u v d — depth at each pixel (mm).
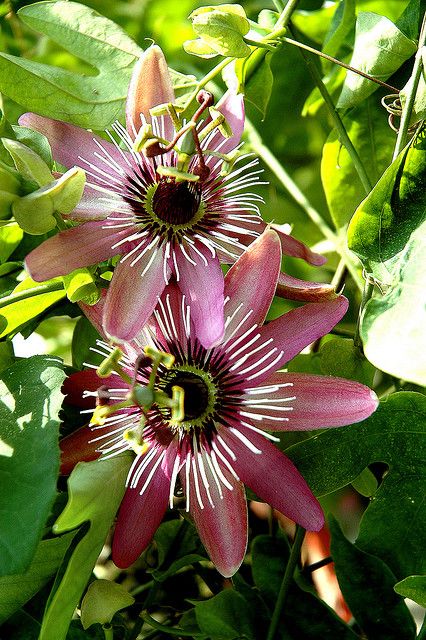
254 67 328
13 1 439
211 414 262
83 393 262
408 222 269
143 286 254
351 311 440
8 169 241
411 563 285
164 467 261
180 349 263
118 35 317
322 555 392
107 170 272
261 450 258
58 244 250
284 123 460
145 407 243
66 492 268
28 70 301
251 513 383
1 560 226
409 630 289
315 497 259
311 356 313
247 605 298
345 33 377
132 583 367
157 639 338
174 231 265
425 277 253
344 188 371
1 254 323
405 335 246
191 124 259
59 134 276
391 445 280
